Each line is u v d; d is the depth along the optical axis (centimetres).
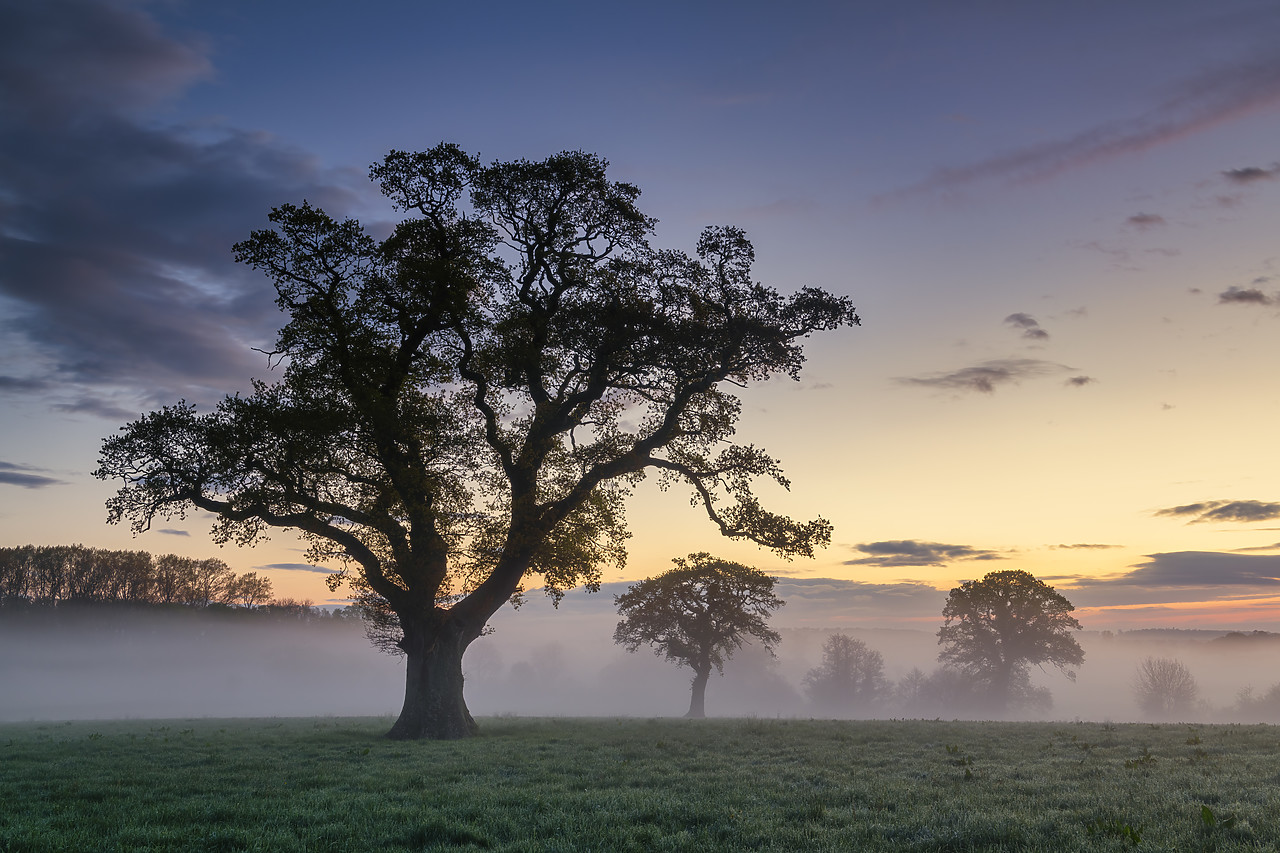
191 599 12750
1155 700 9419
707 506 2955
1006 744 1762
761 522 2891
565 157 2836
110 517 2511
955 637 7662
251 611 13400
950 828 803
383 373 2622
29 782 1316
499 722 3203
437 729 2447
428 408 2738
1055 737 1914
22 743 2198
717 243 2780
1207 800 950
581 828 853
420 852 772
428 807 1009
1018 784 1118
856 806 977
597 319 2762
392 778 1338
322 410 2497
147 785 1280
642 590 6150
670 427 2883
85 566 11606
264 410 2459
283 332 2625
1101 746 1666
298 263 2592
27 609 11044
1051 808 923
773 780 1236
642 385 2964
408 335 2764
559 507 2777
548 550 2731
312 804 1058
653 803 1002
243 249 2572
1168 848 690
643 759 1603
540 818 913
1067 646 7106
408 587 2614
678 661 6425
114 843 805
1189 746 1608
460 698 2552
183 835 842
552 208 2902
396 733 2456
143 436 2506
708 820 909
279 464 2508
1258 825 777
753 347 2852
